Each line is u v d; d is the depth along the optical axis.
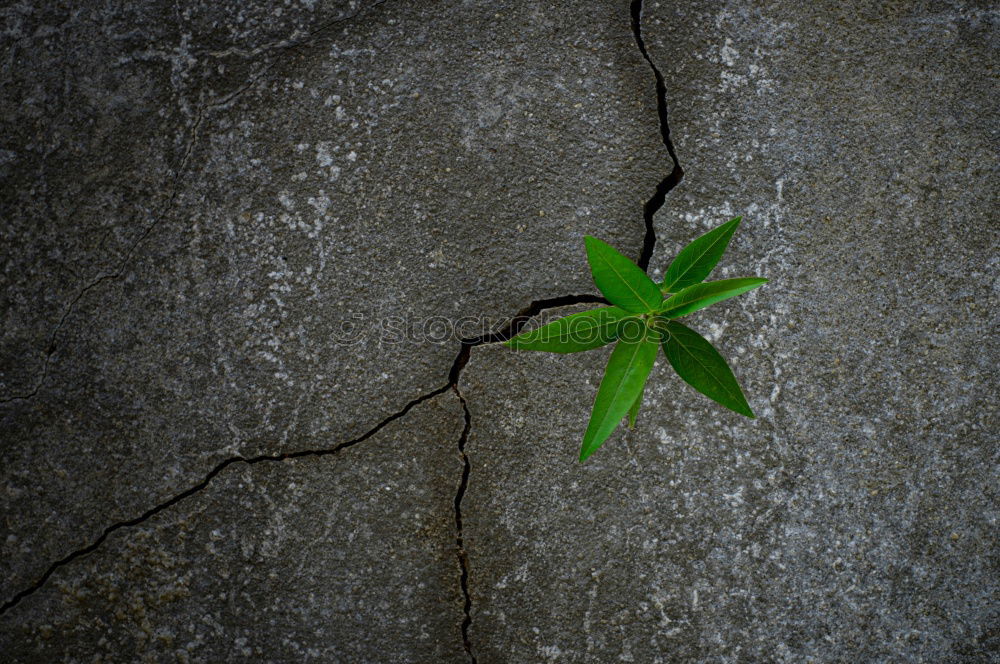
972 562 1.03
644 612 1.03
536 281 1.04
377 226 1.04
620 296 0.92
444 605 1.03
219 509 1.04
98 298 1.04
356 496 1.04
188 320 1.04
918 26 1.04
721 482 1.03
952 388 1.03
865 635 1.03
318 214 1.04
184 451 1.04
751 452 1.03
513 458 1.03
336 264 1.04
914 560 1.03
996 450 1.03
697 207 1.04
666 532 1.03
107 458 1.04
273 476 1.04
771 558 1.03
